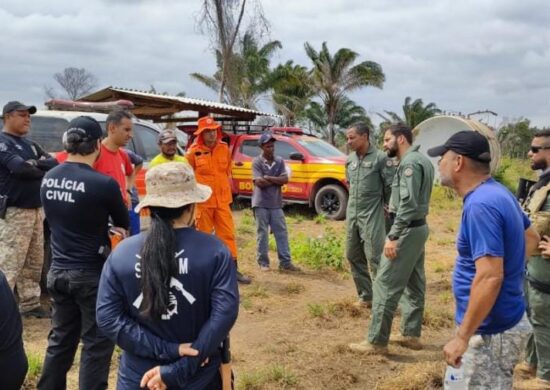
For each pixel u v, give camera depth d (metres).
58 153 6.44
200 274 2.25
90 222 3.43
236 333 5.47
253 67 34.53
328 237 8.84
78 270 3.46
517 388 4.07
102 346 3.54
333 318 5.91
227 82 27.83
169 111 13.73
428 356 4.92
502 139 28.89
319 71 35.31
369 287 6.11
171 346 2.25
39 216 5.44
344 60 35.06
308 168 12.55
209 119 6.40
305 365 4.70
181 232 2.33
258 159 7.71
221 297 2.26
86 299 3.49
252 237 10.28
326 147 13.27
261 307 6.25
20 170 5.12
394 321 5.83
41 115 6.82
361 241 5.89
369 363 4.73
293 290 6.95
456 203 15.59
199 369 2.35
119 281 2.31
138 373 2.32
